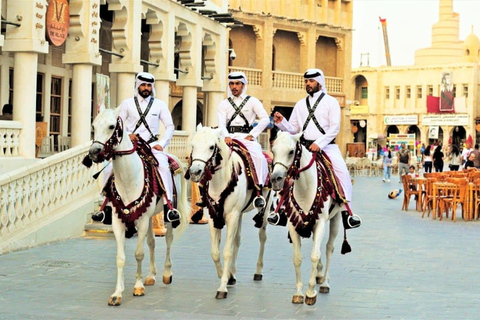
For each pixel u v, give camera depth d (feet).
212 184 37.19
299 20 158.20
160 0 83.46
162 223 60.08
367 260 49.42
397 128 303.07
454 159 136.67
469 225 71.51
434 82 285.84
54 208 55.31
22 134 59.93
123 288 35.88
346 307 35.22
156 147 40.22
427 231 66.23
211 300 36.47
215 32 102.58
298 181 35.12
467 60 378.12
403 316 33.55
